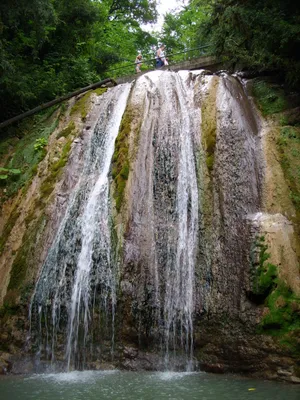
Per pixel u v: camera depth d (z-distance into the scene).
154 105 8.47
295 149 7.19
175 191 7.03
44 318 6.71
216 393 4.58
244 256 6.01
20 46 12.25
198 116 7.81
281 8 7.47
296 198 6.56
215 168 6.93
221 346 5.59
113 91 10.14
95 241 6.86
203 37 10.05
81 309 6.43
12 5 9.88
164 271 6.32
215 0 8.91
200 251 6.30
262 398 4.37
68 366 6.26
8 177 9.69
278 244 5.93
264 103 8.45
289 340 5.18
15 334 6.81
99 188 7.70
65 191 8.35
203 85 8.50
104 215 7.08
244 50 8.92
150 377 5.39
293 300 5.43
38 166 9.45
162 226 6.71
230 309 5.72
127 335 6.02
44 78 12.06
